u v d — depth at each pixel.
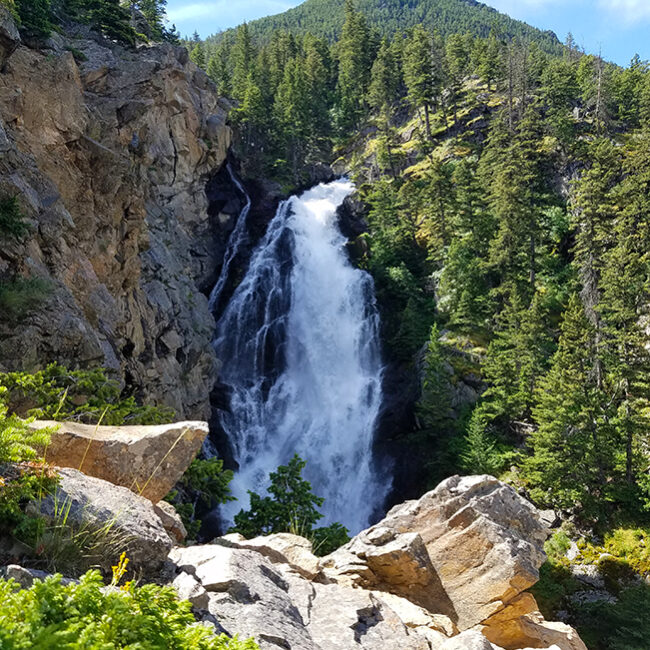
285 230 65.88
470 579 11.36
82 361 20.62
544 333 44.75
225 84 94.00
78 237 27.16
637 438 39.16
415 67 88.75
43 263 22.38
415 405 48.59
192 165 58.41
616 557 33.44
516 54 94.06
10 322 18.12
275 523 17.61
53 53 29.38
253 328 59.12
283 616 6.34
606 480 38.84
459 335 52.09
